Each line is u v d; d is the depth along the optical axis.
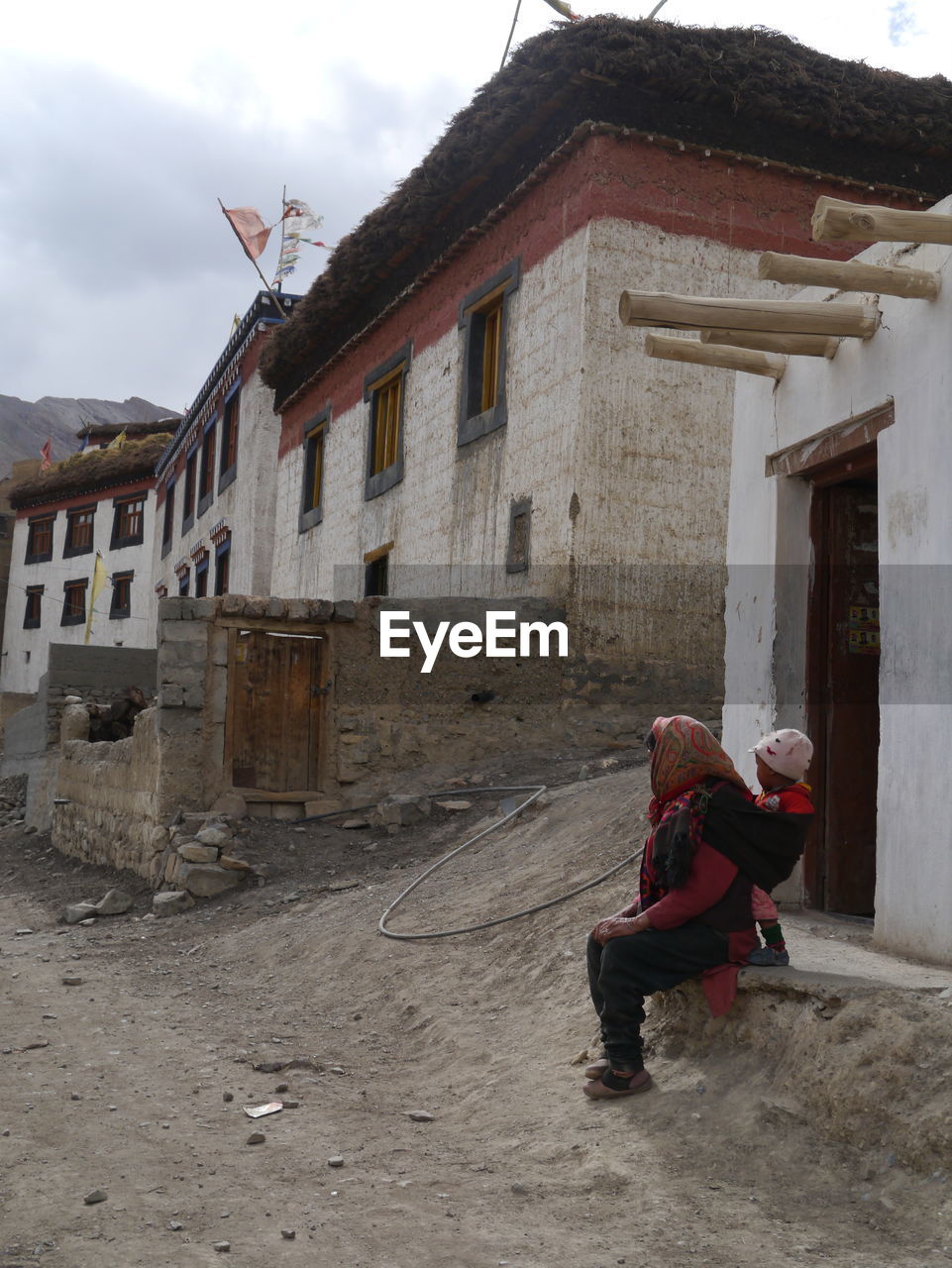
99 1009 7.07
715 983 4.61
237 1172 4.16
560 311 12.52
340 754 11.70
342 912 8.70
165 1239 3.54
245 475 24.67
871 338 5.75
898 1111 3.72
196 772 11.23
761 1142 3.99
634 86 12.10
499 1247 3.43
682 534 12.35
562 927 6.74
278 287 24.84
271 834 11.02
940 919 4.96
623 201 12.16
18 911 11.59
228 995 7.41
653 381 12.25
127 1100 5.14
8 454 101.75
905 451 5.44
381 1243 3.48
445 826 10.59
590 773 10.88
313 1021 6.61
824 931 5.77
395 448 17.66
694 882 4.58
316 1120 4.81
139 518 39.16
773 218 12.72
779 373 6.51
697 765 4.73
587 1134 4.34
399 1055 5.86
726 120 12.53
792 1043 4.26
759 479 6.74
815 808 6.48
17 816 19.02
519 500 13.16
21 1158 4.35
